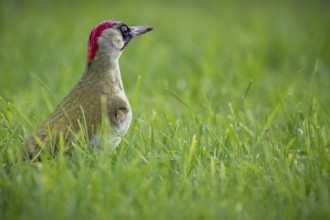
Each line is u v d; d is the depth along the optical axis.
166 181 9.49
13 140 10.90
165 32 22.55
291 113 12.88
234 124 11.63
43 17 25.05
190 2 29.41
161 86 16.70
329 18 27.03
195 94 16.72
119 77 11.18
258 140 10.90
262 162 10.37
